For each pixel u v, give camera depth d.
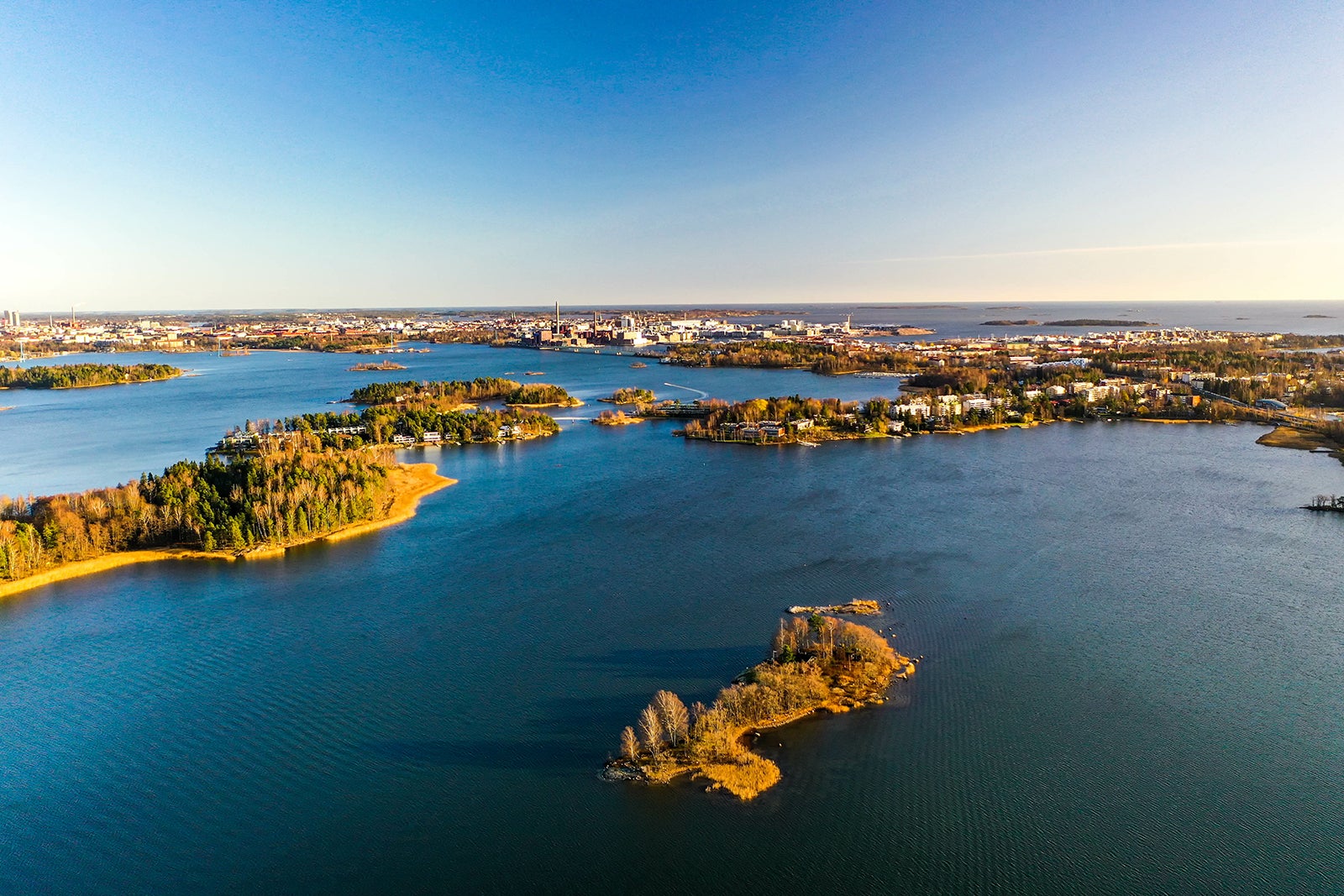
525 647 165.50
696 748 127.56
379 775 125.50
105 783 124.75
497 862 107.44
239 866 107.62
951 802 116.38
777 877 104.00
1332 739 130.00
